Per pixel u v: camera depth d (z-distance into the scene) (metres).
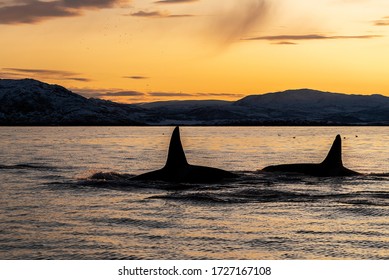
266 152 91.62
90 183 39.59
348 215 29.08
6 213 29.64
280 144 127.25
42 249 22.77
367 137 194.50
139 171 53.53
